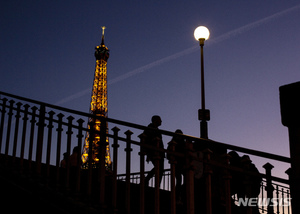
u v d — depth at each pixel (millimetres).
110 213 5391
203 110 11688
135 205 7121
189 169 4957
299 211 4254
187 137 5094
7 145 7230
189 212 4770
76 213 5602
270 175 4859
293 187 4375
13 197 6410
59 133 6367
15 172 6777
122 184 8273
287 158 4496
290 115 4539
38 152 6551
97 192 7371
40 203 6016
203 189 7340
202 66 12320
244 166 4883
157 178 5172
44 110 6906
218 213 7312
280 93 4723
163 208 7168
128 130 5578
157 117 8062
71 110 6406
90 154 5852
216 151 7324
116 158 5555
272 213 4926
